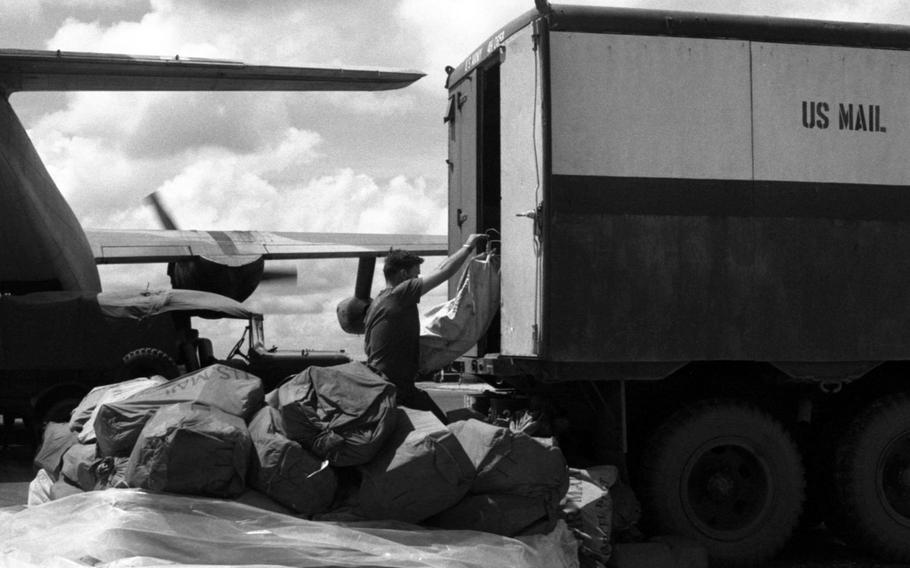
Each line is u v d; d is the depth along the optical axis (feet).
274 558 15.05
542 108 18.71
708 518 20.07
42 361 39.14
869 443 20.59
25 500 27.71
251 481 16.22
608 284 18.93
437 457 15.97
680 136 19.40
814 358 19.72
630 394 21.01
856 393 21.93
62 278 45.85
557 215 18.74
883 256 20.21
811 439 22.04
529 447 16.72
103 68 44.50
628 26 19.22
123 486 16.08
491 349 21.94
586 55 19.03
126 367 38.86
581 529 17.57
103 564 14.57
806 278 19.81
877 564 20.74
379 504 16.05
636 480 20.06
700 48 19.58
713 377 21.16
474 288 20.57
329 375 16.90
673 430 19.62
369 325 18.95
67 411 40.37
